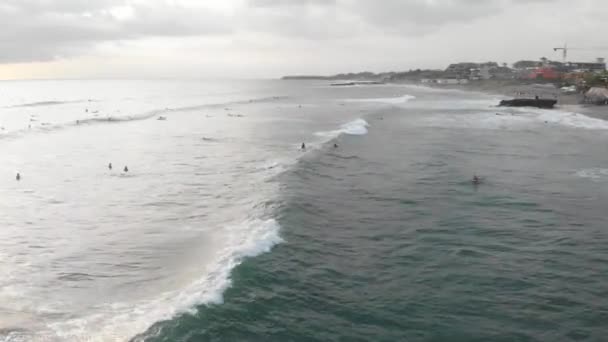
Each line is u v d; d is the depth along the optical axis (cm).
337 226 2172
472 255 1862
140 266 1722
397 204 2525
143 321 1316
